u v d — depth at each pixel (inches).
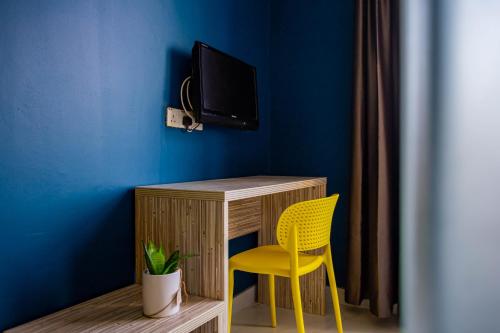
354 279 89.7
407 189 48.6
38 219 51.9
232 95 84.1
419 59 48.1
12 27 48.5
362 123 91.0
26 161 50.3
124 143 64.3
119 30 63.2
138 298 57.4
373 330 82.0
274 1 106.8
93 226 59.2
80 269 57.4
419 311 46.3
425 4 48.1
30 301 51.1
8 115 48.3
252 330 82.6
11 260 49.1
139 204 64.9
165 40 72.9
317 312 90.7
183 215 60.4
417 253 47.5
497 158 44.6
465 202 45.8
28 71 50.3
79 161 57.0
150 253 53.1
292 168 104.8
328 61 99.8
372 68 89.5
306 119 102.9
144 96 68.2
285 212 63.2
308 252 91.0
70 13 55.4
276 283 96.7
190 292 59.6
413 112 48.6
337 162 98.5
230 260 71.7
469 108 45.9
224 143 90.3
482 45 45.5
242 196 60.6
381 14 88.0
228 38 91.0
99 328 47.1
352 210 90.1
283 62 106.1
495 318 43.1
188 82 76.4
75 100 56.2
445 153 47.1
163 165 72.5
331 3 99.5
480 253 44.6
